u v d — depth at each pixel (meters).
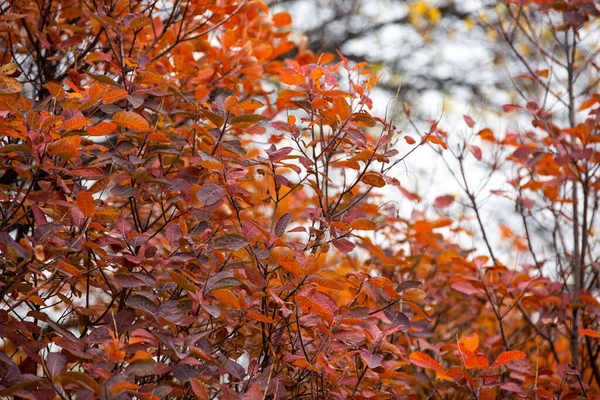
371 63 8.73
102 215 2.67
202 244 2.46
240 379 2.32
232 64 3.52
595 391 3.63
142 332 2.07
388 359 2.75
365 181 2.72
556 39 4.16
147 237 2.46
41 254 2.12
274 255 3.29
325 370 2.48
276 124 2.80
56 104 2.56
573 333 3.67
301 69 2.89
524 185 3.87
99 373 1.96
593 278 3.98
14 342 2.32
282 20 3.94
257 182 4.64
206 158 2.45
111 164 2.75
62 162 2.66
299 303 2.44
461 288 3.56
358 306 2.52
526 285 3.65
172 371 2.19
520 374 3.23
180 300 2.25
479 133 3.91
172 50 3.56
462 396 3.74
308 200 4.55
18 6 3.29
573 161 3.81
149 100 2.89
